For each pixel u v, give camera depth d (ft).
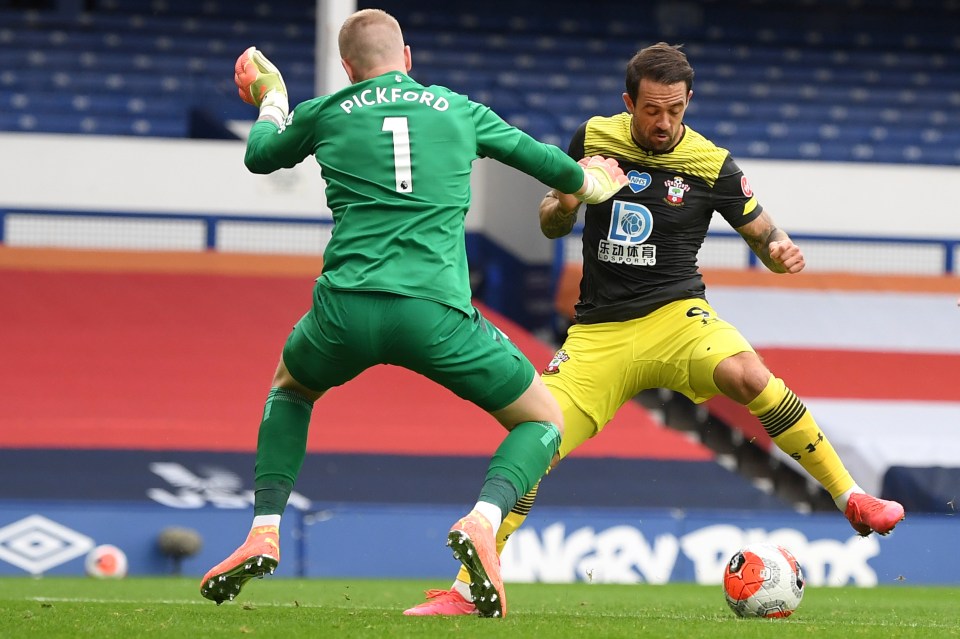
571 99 264.72
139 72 257.75
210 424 178.09
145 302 206.18
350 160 50.52
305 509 137.18
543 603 84.89
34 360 188.75
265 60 57.62
